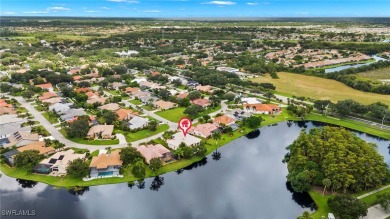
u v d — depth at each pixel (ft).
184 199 373.61
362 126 594.65
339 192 373.20
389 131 570.05
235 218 339.16
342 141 419.95
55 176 401.90
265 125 602.03
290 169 410.72
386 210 331.36
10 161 427.33
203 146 474.90
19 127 524.93
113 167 417.28
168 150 460.14
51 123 566.36
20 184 388.57
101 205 355.97
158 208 354.33
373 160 383.86
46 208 345.72
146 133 531.09
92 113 625.82
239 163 461.78
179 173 430.61
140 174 403.95
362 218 320.91
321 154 405.18
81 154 441.68
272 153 495.00
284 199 375.86
